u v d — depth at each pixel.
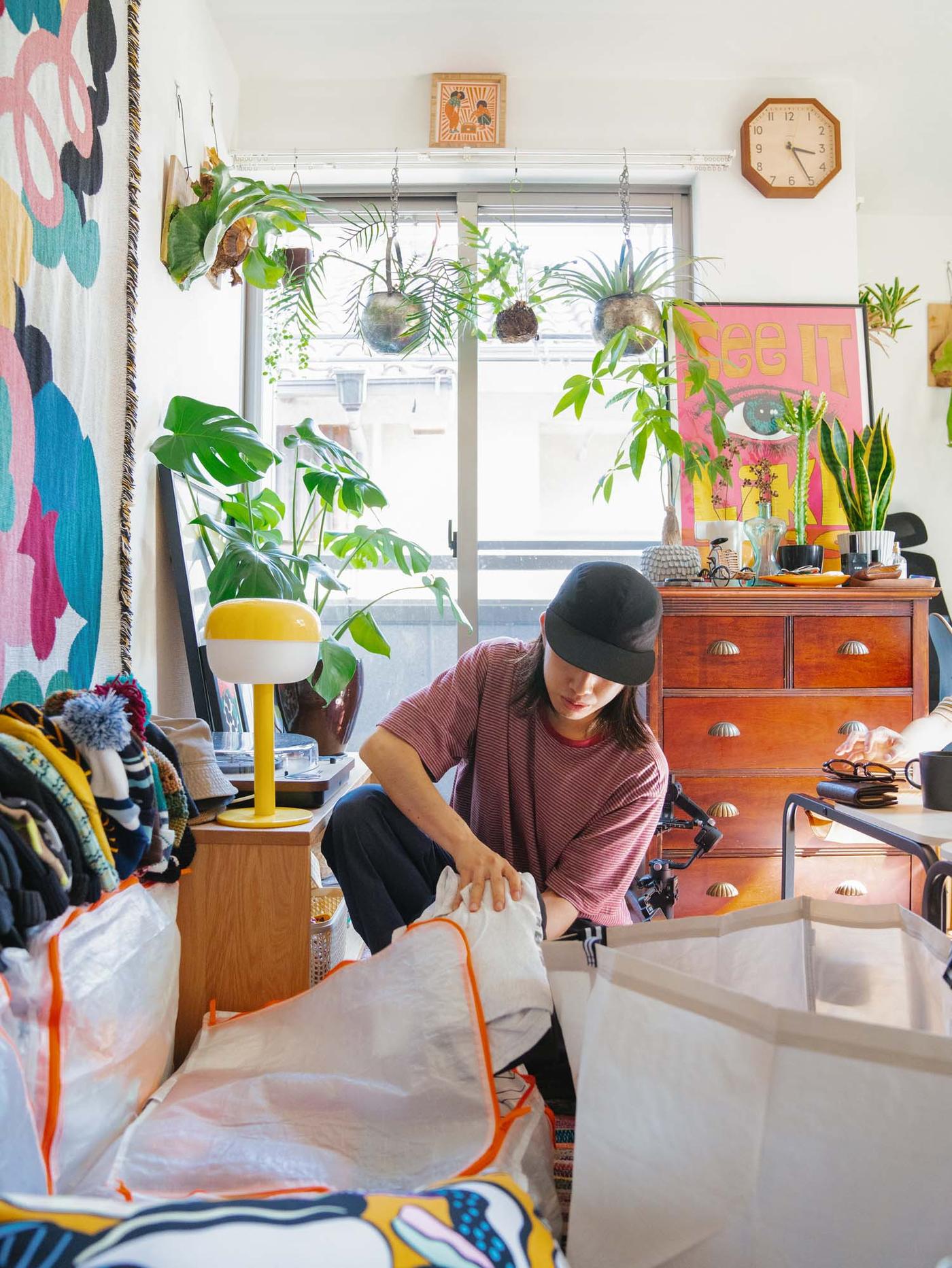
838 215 2.92
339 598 3.10
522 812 1.55
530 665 1.50
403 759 1.43
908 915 1.01
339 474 2.42
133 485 1.88
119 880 1.04
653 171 2.93
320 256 2.98
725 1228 0.73
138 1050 1.09
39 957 0.90
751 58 2.82
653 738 1.54
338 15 2.63
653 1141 0.76
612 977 0.79
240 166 2.88
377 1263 0.61
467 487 3.01
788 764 2.43
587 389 2.61
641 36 2.72
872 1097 0.69
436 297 2.80
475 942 1.10
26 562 1.44
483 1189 0.73
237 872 1.37
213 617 1.43
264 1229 0.62
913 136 3.05
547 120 2.92
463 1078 0.99
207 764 1.43
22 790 0.93
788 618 2.45
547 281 2.97
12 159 1.39
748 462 2.87
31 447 1.46
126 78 1.83
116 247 1.79
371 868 1.48
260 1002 1.36
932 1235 0.70
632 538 3.09
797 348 2.89
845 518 2.83
